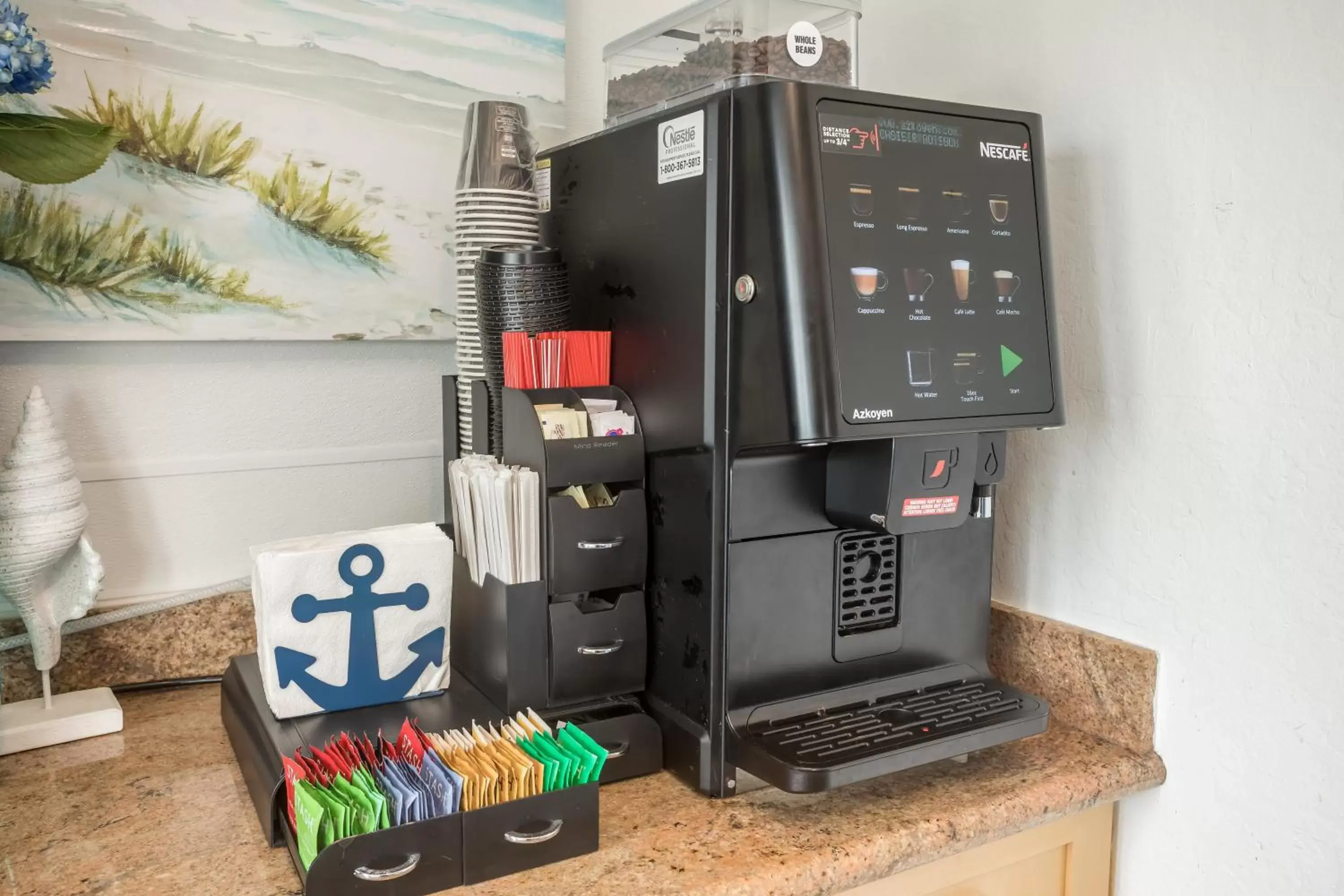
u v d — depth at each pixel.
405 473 1.29
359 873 0.71
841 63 0.98
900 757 0.84
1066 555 1.09
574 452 0.92
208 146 1.10
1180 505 0.97
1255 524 0.91
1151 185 0.97
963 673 1.04
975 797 0.90
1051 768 0.97
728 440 0.85
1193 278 0.94
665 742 0.95
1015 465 1.14
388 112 1.20
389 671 0.97
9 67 0.83
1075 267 1.05
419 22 1.21
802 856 0.80
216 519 1.18
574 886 0.75
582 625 0.94
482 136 1.13
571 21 1.37
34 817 0.85
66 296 1.05
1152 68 0.96
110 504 1.12
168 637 1.13
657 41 1.04
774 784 0.82
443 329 1.27
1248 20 0.88
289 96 1.14
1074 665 1.06
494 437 1.06
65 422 1.09
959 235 0.86
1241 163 0.90
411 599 0.98
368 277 1.21
